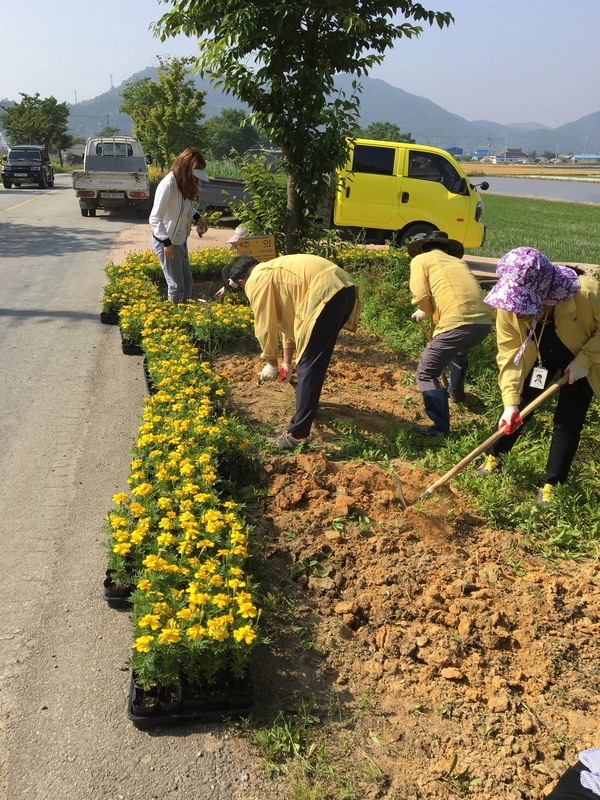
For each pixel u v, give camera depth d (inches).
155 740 101.3
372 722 105.7
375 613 127.3
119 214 773.3
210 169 1139.9
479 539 153.6
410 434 197.3
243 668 107.0
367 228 480.7
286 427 199.6
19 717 104.2
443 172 475.8
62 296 357.4
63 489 167.9
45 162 1245.1
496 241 796.0
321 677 114.0
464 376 231.5
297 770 97.2
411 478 173.5
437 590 132.5
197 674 106.0
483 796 94.2
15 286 376.8
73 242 546.6
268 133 271.9
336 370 253.6
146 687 103.0
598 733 105.3
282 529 150.1
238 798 93.1
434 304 204.5
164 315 271.3
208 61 259.9
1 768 95.8
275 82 259.6
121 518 131.7
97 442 193.0
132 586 128.3
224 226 666.2
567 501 165.2
